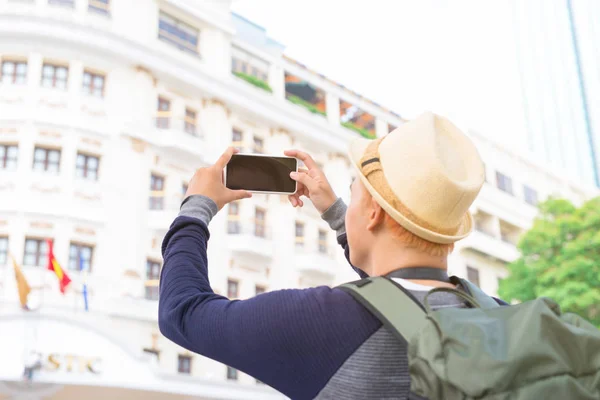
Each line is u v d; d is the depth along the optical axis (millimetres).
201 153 27000
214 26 29859
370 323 1314
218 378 23766
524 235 28125
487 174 38625
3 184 22719
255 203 28234
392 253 1490
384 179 1499
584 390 1124
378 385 1271
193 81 27875
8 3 24562
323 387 1310
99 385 20000
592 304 25484
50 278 21906
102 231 23594
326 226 30656
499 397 1123
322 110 34844
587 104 71125
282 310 1324
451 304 1404
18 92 24062
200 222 1648
